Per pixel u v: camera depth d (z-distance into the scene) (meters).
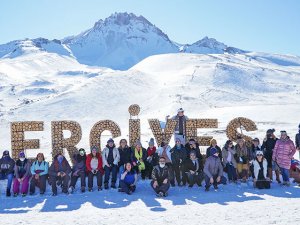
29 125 17.95
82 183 15.37
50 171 15.09
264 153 16.44
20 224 10.26
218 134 35.41
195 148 16.67
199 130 38.72
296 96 98.06
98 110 76.38
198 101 79.94
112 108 78.38
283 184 15.50
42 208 12.44
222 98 87.06
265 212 10.71
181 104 76.00
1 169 15.83
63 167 15.27
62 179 15.62
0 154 36.44
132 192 14.79
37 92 139.12
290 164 15.42
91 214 11.21
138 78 105.88
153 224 9.79
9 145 45.88
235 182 16.05
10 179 15.00
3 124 66.06
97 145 18.80
